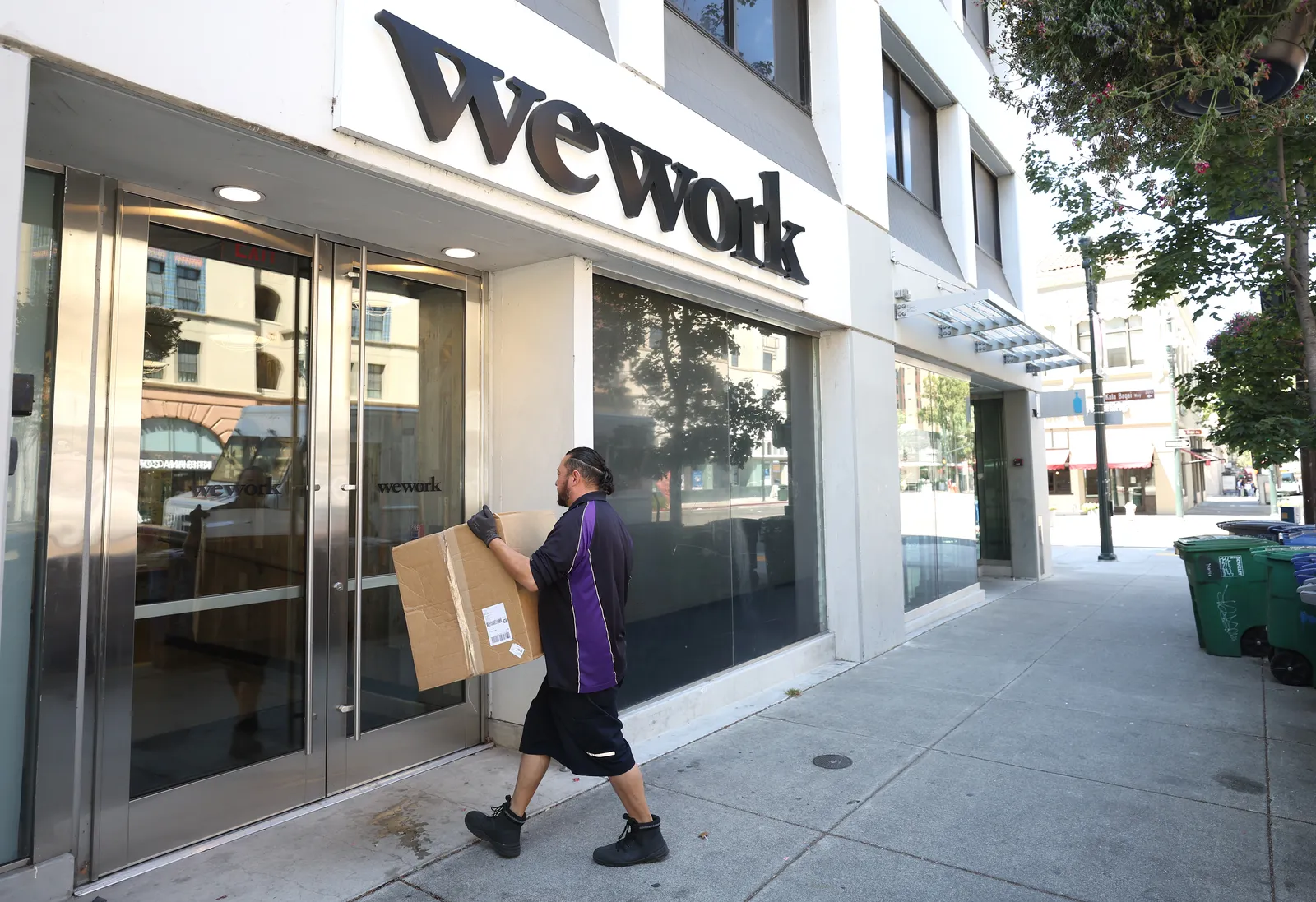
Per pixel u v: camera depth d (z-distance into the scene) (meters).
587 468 3.44
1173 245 7.75
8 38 2.22
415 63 3.26
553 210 4.02
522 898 3.03
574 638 3.19
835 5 7.40
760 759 4.59
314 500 3.87
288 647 3.77
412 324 4.47
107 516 3.12
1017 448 12.90
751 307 6.11
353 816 3.71
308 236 3.92
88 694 3.05
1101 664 6.84
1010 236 12.96
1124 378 34.38
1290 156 6.94
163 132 2.81
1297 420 7.14
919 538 8.93
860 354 7.42
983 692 6.01
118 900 2.93
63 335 3.02
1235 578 6.99
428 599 3.27
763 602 6.42
